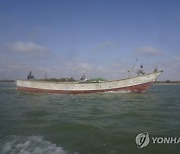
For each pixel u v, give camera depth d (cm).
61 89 4025
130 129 1130
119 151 817
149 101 2572
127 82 3756
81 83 3888
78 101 2681
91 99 2906
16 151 810
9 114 1667
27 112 1772
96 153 797
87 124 1260
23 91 4594
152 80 3738
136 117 1477
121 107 2019
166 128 1145
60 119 1441
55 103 2483
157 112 1678
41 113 1716
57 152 802
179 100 2694
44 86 4219
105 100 2747
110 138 976
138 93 3800
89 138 981
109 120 1388
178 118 1425
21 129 1154
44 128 1177
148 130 1103
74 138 984
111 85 3791
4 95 3809
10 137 995
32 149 833
